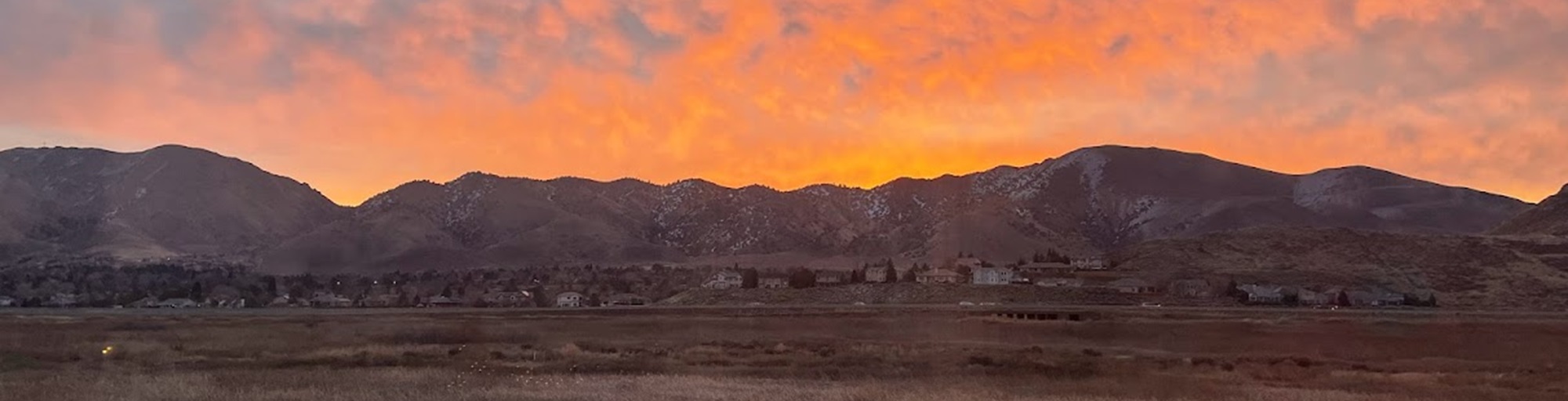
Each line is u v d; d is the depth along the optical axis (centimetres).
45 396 3322
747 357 5616
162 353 5609
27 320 10369
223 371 4431
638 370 4809
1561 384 4519
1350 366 5622
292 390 3512
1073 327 9612
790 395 3606
